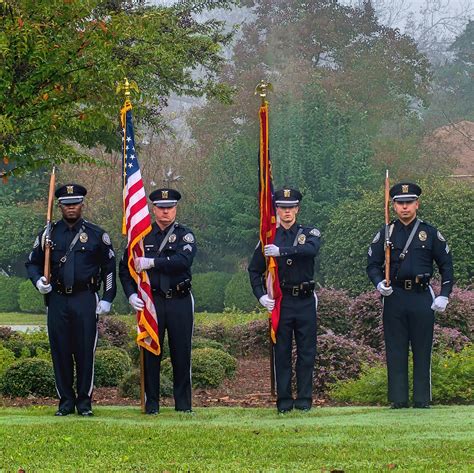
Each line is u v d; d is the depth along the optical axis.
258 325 23.92
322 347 17.38
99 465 9.02
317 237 13.68
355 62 62.47
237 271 48.47
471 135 68.31
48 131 18.84
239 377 20.14
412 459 9.27
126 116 13.99
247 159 47.03
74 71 18.02
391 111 61.25
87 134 25.52
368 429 11.41
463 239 35.56
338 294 22.05
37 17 17.53
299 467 8.88
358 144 47.84
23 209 52.41
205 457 9.50
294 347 17.28
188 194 48.25
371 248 13.84
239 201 46.59
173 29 25.92
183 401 13.88
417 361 13.75
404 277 13.56
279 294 13.62
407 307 13.59
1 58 17.31
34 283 13.24
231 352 23.97
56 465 9.02
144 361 13.62
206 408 14.55
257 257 13.86
